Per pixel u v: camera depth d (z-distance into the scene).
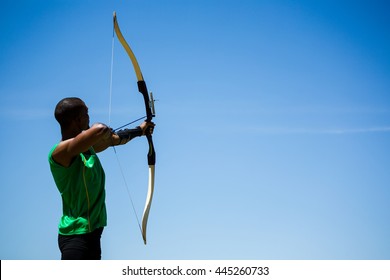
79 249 5.64
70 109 5.86
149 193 7.40
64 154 5.57
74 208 5.77
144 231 7.08
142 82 7.59
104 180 6.06
